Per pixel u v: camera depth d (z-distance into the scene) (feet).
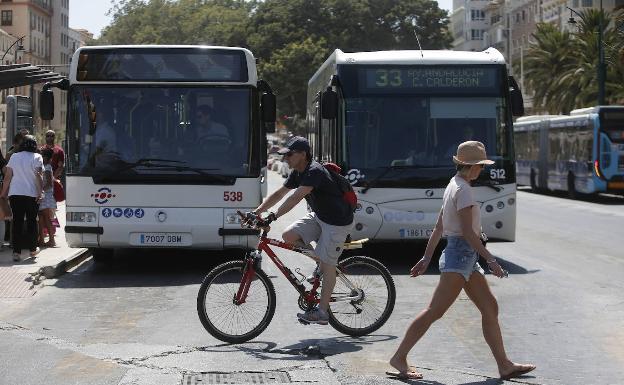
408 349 36.88
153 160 67.92
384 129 74.13
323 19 349.82
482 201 73.20
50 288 62.39
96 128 68.23
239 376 37.35
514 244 93.09
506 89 74.84
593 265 75.20
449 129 74.18
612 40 296.71
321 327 48.55
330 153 76.89
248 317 44.39
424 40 346.13
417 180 73.67
